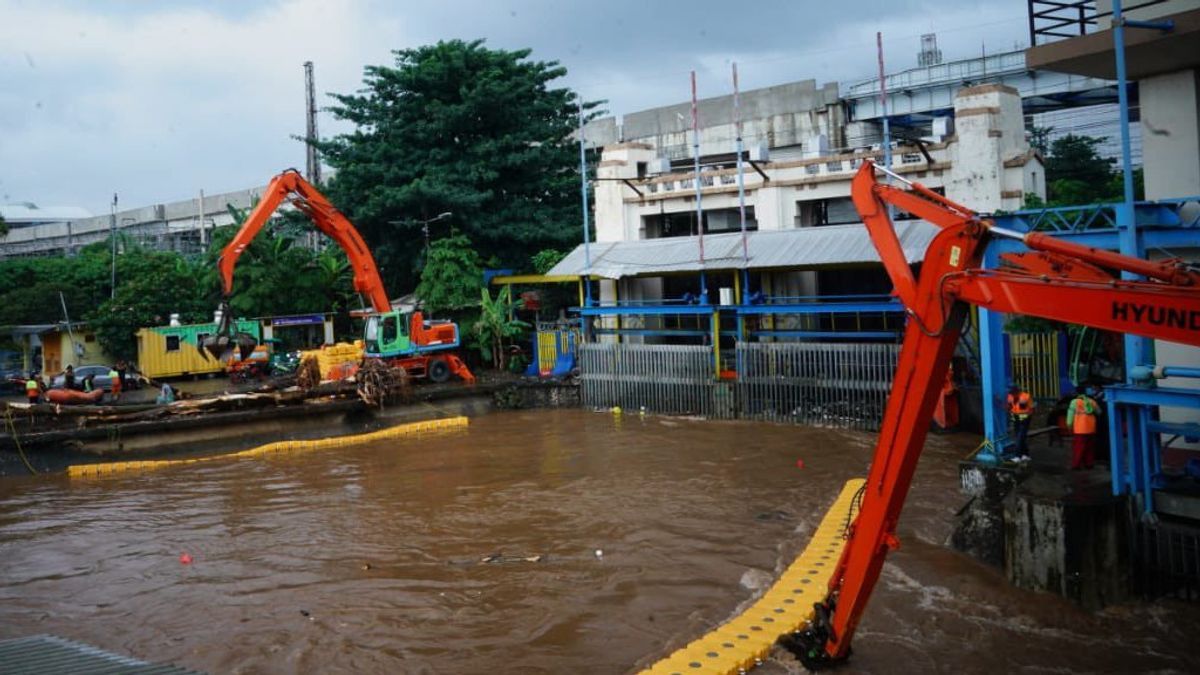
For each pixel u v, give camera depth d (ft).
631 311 108.68
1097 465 49.49
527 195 151.94
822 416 91.20
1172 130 57.82
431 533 57.62
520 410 111.75
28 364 149.38
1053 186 112.57
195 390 122.93
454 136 144.97
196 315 148.56
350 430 99.35
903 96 143.64
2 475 80.59
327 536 58.03
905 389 32.17
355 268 113.50
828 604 35.47
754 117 165.27
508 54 147.13
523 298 133.80
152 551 56.44
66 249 246.68
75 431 84.33
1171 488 42.04
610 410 108.17
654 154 135.03
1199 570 39.83
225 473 80.28
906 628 39.37
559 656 38.70
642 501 63.26
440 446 89.45
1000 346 53.88
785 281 111.24
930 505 57.88
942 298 31.48
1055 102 122.93
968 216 32.48
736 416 97.50
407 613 44.04
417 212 141.08
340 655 39.58
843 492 62.90
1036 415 74.54
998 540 46.50
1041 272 34.04
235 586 49.11
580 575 48.44
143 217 263.29
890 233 34.63
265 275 146.00
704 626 41.09
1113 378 69.31
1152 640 37.68
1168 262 30.86
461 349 133.18
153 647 41.34
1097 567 41.24
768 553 50.90
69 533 61.36
